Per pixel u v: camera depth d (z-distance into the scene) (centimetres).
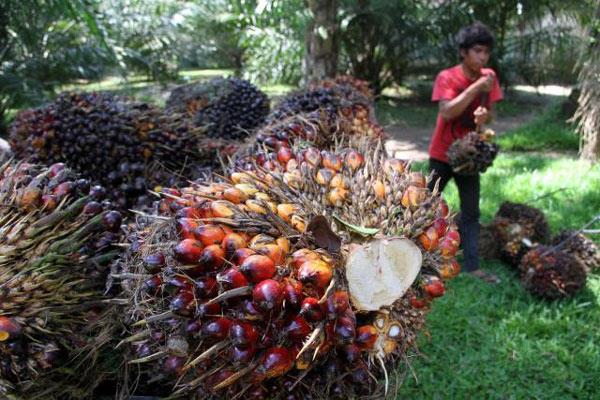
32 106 729
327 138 232
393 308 127
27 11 695
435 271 137
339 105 265
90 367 149
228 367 119
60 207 146
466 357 300
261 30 983
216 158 257
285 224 125
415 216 135
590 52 661
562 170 627
